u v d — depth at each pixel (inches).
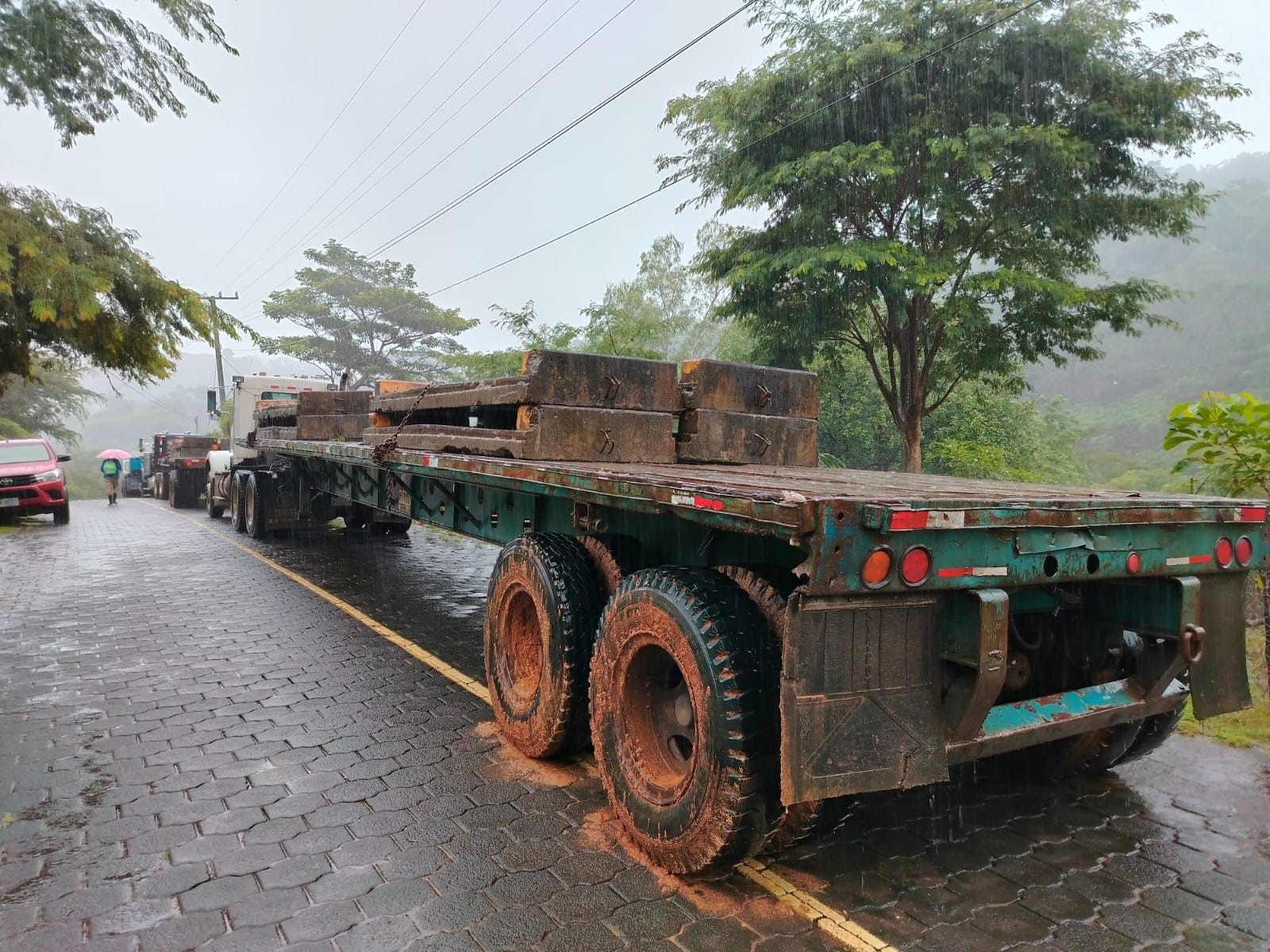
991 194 395.9
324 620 284.5
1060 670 138.3
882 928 104.8
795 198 407.2
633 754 127.2
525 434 169.3
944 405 607.5
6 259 474.0
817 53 391.2
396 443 236.8
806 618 95.5
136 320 570.6
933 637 104.3
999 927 105.4
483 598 324.8
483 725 181.9
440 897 112.2
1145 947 101.1
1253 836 130.4
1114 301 400.8
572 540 162.7
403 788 148.3
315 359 1524.4
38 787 147.7
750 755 104.0
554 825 134.0
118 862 121.3
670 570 122.0
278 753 164.7
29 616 290.8
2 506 604.1
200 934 103.5
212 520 672.4
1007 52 367.9
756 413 200.8
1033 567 103.7
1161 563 115.8
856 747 98.2
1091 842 128.4
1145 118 377.4
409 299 1531.7
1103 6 372.2
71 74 459.5
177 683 211.2
